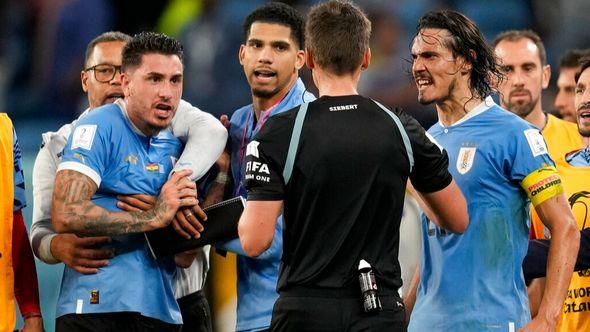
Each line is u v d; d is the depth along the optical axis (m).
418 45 17.09
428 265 17.47
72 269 16.91
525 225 17.00
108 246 16.77
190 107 18.09
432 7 44.38
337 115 14.64
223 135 17.78
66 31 43.38
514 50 23.14
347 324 14.26
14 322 17.11
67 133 18.17
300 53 19.00
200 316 19.42
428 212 16.33
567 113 26.80
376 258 14.48
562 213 16.30
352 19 14.87
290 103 18.83
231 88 41.62
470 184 16.73
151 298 16.91
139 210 16.62
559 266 16.03
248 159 14.68
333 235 14.41
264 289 18.38
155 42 16.75
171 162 17.42
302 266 14.48
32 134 41.34
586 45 43.59
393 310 14.46
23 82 43.47
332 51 14.77
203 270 19.64
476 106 17.11
